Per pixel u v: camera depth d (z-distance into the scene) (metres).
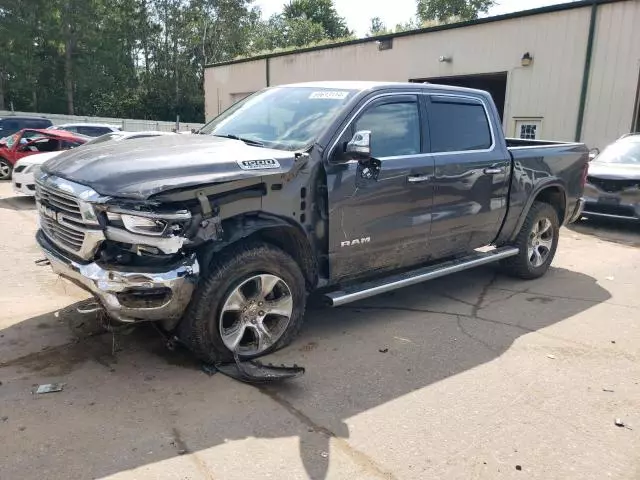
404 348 4.49
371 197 4.49
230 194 3.70
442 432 3.31
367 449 3.10
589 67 15.24
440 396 3.73
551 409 3.62
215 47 50.56
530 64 16.50
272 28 60.72
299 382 3.84
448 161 5.12
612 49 14.80
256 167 3.77
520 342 4.71
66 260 3.68
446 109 5.31
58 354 4.09
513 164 5.88
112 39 44.72
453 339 4.72
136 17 47.31
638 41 14.31
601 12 14.87
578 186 6.92
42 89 45.00
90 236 3.45
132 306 3.46
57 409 3.35
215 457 2.96
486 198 5.61
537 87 16.45
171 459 2.92
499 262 6.66
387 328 4.91
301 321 4.34
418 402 3.64
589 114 15.45
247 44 52.97
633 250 8.55
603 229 10.23
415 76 19.67
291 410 3.47
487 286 6.32
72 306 5.03
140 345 4.29
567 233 9.85
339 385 3.83
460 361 4.29
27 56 41.25
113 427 3.19
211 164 3.63
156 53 50.31
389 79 20.70
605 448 3.21
